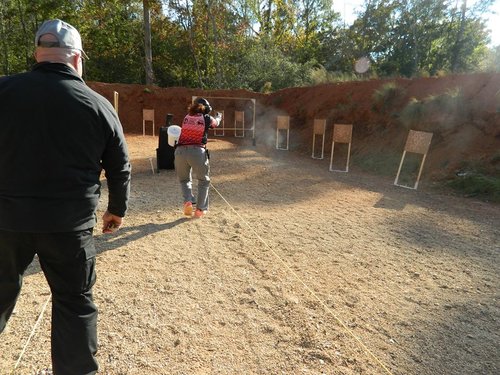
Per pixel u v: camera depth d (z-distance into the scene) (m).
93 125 1.76
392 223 5.63
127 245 4.30
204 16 26.89
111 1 26.11
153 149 12.95
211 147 14.97
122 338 2.58
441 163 9.11
